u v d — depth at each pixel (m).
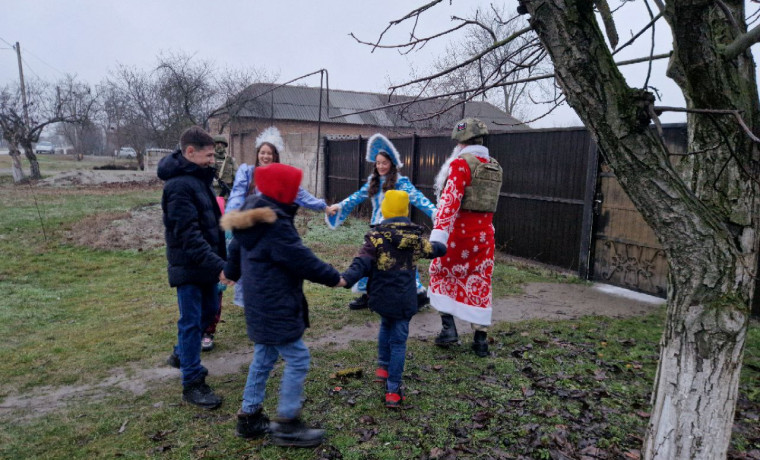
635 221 6.48
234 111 25.00
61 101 28.41
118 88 31.16
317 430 2.88
